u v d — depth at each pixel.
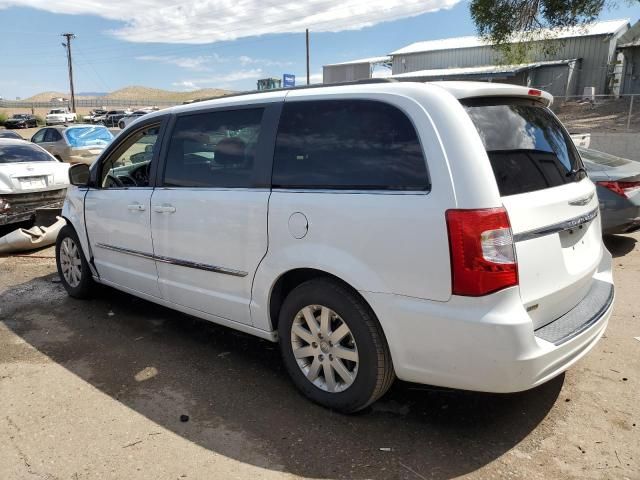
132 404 3.43
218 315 3.83
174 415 3.29
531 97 3.26
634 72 25.83
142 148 4.50
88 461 2.87
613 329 4.37
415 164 2.78
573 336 2.81
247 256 3.48
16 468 2.82
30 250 7.50
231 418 3.24
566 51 30.31
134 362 4.03
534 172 2.96
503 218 2.60
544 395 3.41
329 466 2.79
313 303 3.18
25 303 5.41
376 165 2.93
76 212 5.09
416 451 2.89
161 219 4.07
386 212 2.80
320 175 3.15
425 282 2.70
